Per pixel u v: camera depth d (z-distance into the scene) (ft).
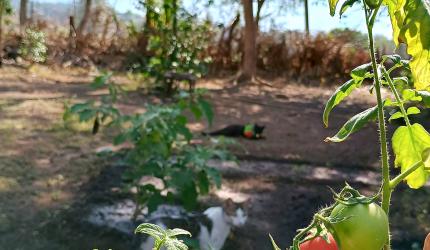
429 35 2.37
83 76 45.47
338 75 57.93
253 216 16.65
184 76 36.91
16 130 23.71
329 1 2.75
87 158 20.54
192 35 41.47
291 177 20.83
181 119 15.80
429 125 24.16
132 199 16.80
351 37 58.29
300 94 46.11
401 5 2.52
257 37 59.41
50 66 48.70
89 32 60.80
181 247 2.78
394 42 2.66
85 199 16.65
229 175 20.42
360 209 2.50
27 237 14.25
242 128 26.45
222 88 46.24
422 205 18.08
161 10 39.06
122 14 59.26
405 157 3.21
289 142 26.55
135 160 14.53
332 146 26.02
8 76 40.75
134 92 37.17
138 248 13.96
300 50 58.65
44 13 70.23
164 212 15.96
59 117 26.76
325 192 19.54
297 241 2.58
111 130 24.67
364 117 2.96
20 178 18.04
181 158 14.92
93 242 14.15
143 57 48.78
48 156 20.53
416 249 14.97
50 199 16.60
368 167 23.04
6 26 51.13
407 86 3.27
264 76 57.57
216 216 15.16
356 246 2.45
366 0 2.60
